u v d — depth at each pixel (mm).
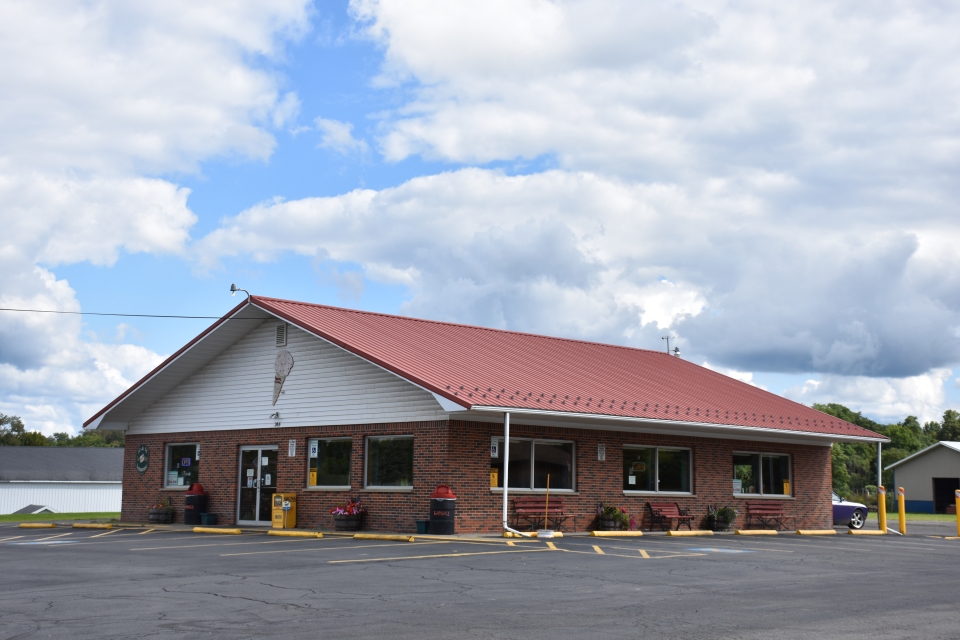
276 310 26078
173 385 30781
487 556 17078
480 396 21906
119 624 9820
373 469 24719
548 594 12070
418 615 10359
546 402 23266
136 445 31938
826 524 31953
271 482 27328
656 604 11258
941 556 19406
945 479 62906
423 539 21062
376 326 27641
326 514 25328
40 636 9180
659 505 26812
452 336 29156
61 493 68938
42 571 14945
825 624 9961
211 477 29062
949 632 9594
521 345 30703
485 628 9555
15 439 99500
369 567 15211
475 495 23172
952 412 112625
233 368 29031
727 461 29219
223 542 20953
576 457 25359
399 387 24125
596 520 25453
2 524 31250
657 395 28172
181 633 9289
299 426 26562
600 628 9586
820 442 31781
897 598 12133
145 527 28266
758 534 27719
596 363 31031
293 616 10289
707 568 15500
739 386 34281
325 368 26172
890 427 99000
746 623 9953
